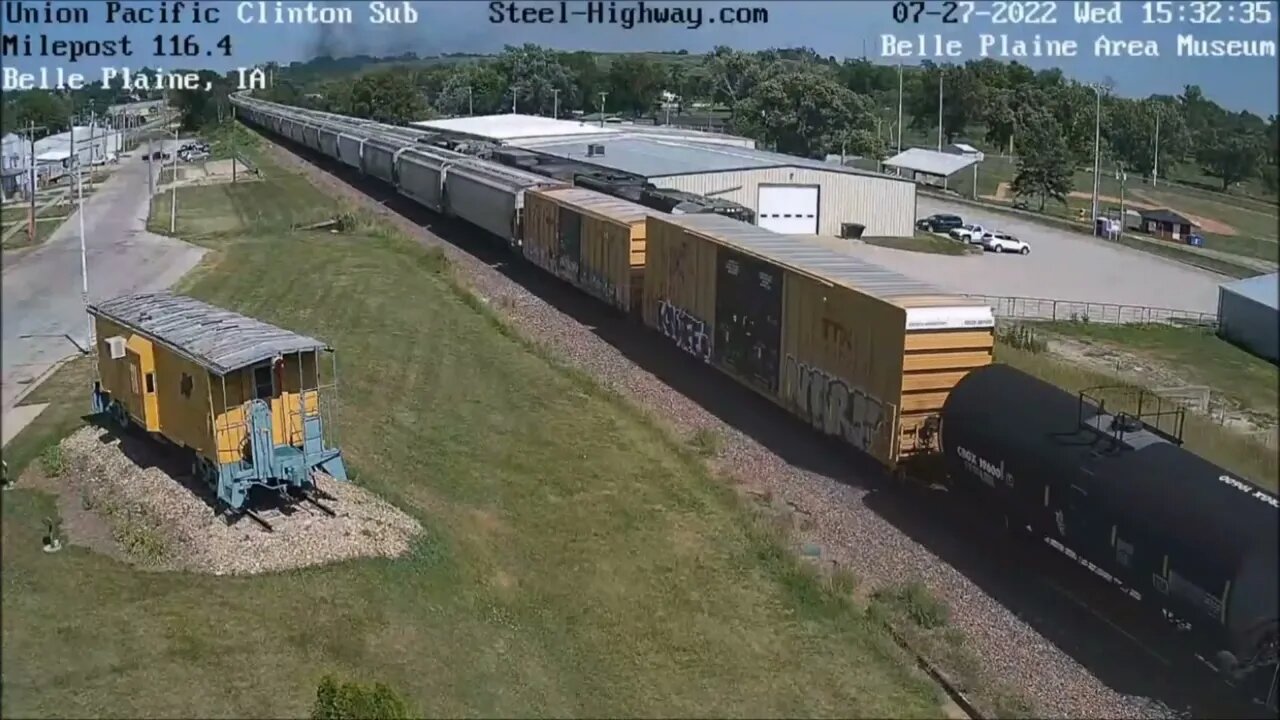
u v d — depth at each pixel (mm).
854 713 14758
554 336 35188
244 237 54281
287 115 112812
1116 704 15289
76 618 15914
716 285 28750
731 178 60812
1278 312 37688
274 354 19094
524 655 15758
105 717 13461
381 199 69125
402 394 28391
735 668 15688
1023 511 18156
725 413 27344
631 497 21812
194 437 19875
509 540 19641
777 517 21062
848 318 22547
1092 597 18125
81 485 21516
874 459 23328
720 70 157875
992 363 21281
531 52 157250
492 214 47969
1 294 25797
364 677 14641
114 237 54062
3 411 26172
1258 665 14180
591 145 70125
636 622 16859
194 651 15102
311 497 20000
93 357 30688
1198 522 14758
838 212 63969
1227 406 31188
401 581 17484
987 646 16719
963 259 58094
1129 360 36812
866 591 18469
